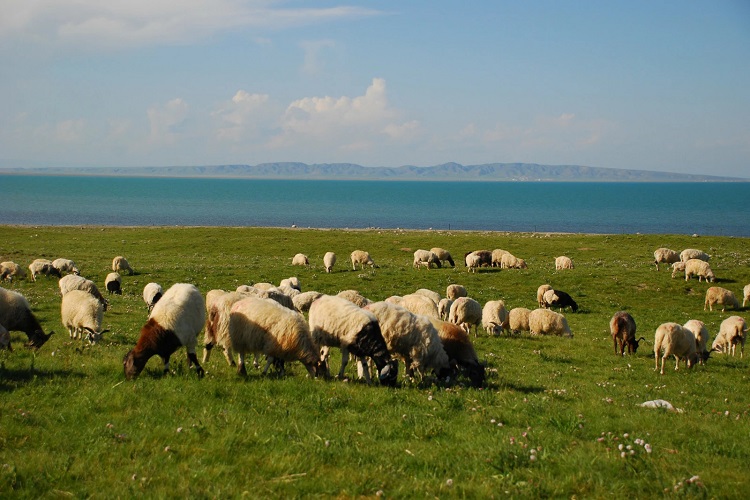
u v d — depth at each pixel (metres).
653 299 38.03
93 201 199.00
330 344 14.37
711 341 27.44
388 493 7.39
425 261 49.84
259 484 7.41
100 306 18.84
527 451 8.87
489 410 11.36
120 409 10.12
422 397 12.23
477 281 41.72
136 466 7.75
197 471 7.66
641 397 14.72
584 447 9.28
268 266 47.81
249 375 13.54
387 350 13.98
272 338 13.40
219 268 45.81
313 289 37.75
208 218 139.12
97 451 8.16
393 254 58.81
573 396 13.81
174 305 13.19
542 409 11.77
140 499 6.88
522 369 18.12
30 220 120.31
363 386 12.99
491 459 8.52
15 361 13.47
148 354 12.70
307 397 11.34
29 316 16.77
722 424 11.65
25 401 10.13
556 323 26.30
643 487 7.77
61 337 19.08
